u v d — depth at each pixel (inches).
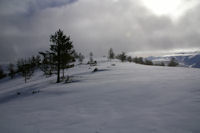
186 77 453.7
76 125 171.0
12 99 409.1
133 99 253.6
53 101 305.0
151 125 150.9
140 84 377.1
